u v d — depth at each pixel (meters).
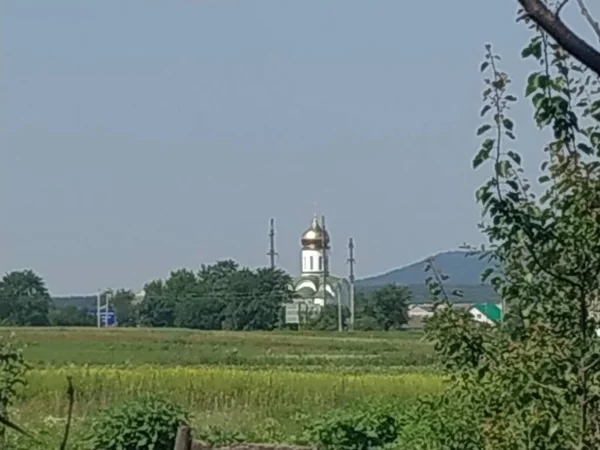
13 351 9.12
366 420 23.59
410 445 15.86
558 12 3.53
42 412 31.42
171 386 38.97
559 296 6.79
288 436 27.14
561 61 6.43
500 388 7.07
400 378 40.75
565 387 6.58
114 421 22.94
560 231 6.63
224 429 28.16
